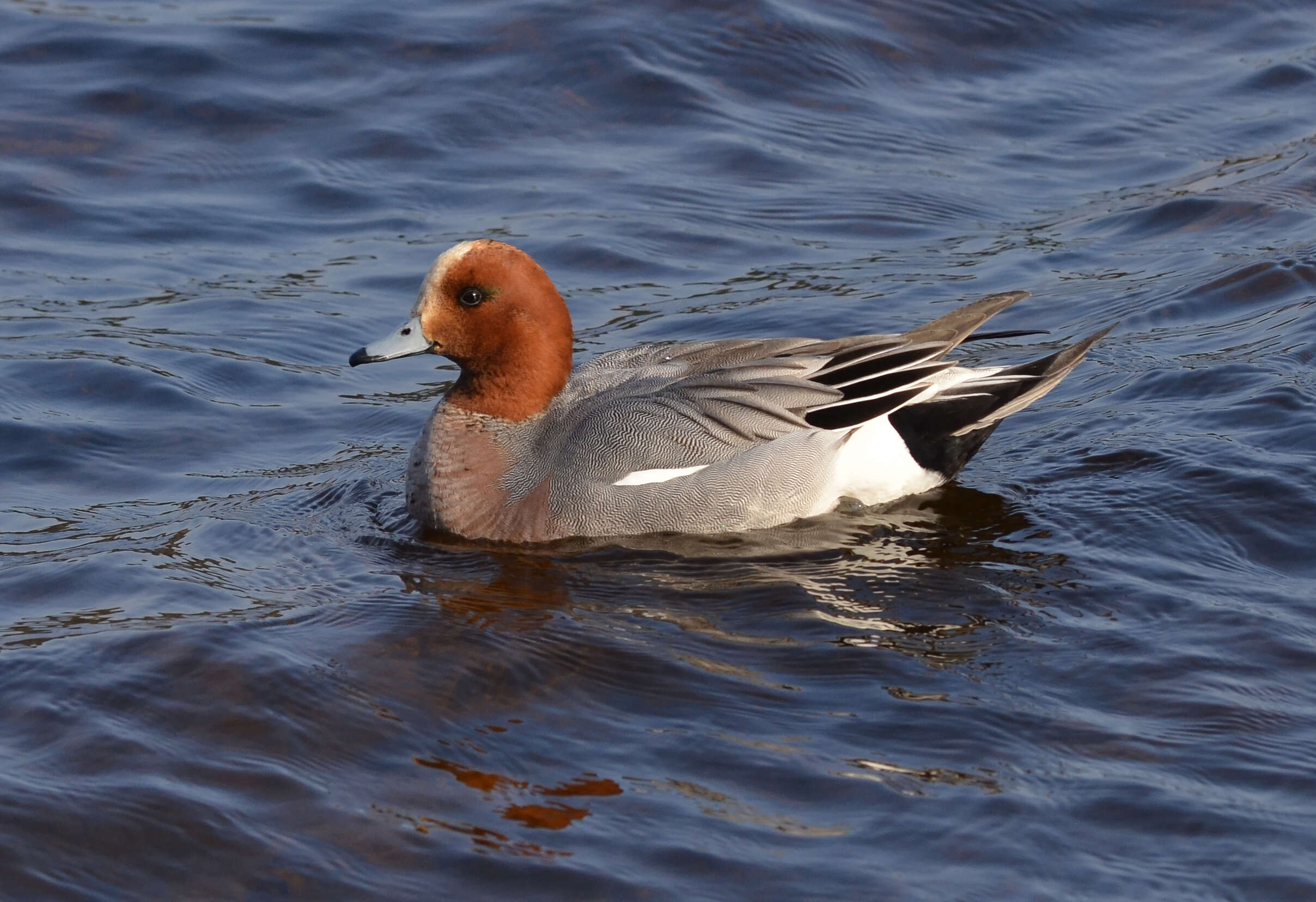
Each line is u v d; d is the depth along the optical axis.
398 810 8.34
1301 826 8.09
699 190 18.73
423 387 15.29
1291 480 12.06
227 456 13.60
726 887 7.69
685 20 21.62
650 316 16.14
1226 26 22.66
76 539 11.84
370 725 9.09
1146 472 12.49
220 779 8.59
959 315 12.61
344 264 17.20
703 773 8.62
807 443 12.22
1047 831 8.04
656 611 10.66
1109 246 17.48
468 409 12.47
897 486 12.55
